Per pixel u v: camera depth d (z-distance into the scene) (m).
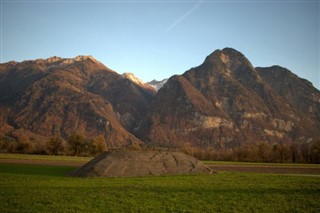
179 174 64.81
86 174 59.44
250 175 62.66
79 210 29.39
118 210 29.56
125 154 70.94
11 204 31.06
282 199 34.53
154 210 29.70
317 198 35.00
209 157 177.25
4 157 116.62
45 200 32.97
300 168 97.38
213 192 38.78
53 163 93.75
